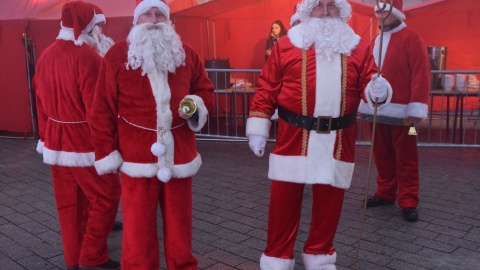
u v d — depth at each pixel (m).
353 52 3.02
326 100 2.97
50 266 3.72
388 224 4.47
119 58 2.85
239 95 9.64
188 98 2.86
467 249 3.95
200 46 9.93
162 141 2.86
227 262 3.76
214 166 6.68
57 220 4.67
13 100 8.81
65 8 3.24
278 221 3.21
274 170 3.13
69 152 3.24
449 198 5.20
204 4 8.53
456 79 7.79
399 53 4.36
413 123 4.38
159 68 2.86
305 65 2.97
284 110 3.08
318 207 3.19
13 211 4.92
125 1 8.10
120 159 2.92
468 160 6.90
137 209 2.93
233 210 4.91
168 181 2.92
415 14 8.57
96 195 3.28
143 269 2.98
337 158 3.05
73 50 3.18
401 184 4.61
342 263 3.72
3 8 8.77
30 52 8.56
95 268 3.39
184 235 3.03
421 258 3.79
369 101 2.89
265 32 10.42
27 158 7.25
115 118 2.93
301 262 3.76
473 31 9.92
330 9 3.01
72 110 3.20
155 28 2.86
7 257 3.88
